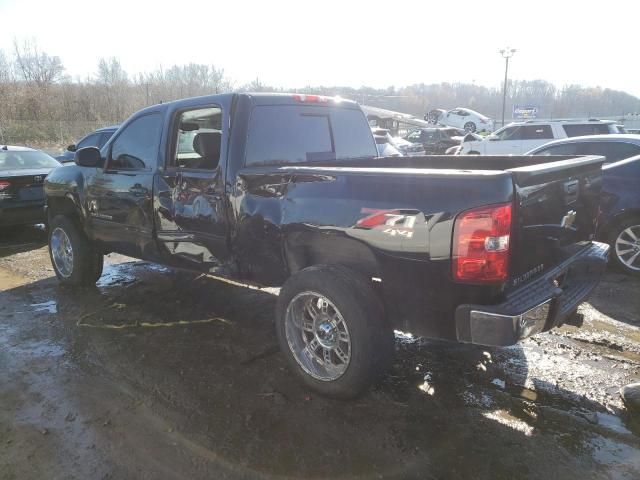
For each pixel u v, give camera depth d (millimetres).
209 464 2584
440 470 2525
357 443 2742
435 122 36031
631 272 5543
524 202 2619
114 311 4766
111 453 2686
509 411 3041
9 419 3016
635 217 5492
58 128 39719
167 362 3717
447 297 2676
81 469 2564
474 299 2594
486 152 15258
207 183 3771
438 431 2846
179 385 3381
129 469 2559
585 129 13938
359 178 2910
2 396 3279
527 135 14562
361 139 4770
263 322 4457
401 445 2723
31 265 6543
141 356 3816
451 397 3201
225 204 3662
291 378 3467
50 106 47062
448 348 3918
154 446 2738
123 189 4559
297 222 3180
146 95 47531
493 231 2473
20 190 7727
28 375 3551
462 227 2533
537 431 2842
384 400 3176
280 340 3350
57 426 2936
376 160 4477
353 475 2494
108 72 53062
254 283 3770
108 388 3354
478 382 3389
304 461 2598
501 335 2502
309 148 4176
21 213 7738
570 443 2734
